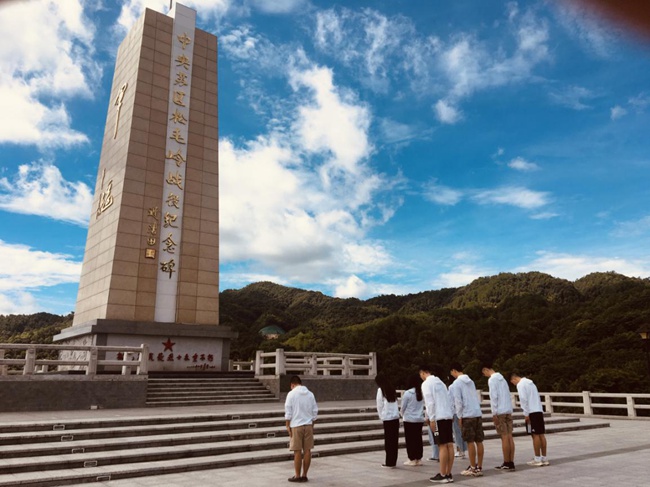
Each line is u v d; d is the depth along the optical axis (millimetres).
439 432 7930
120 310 20438
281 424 12602
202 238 22844
